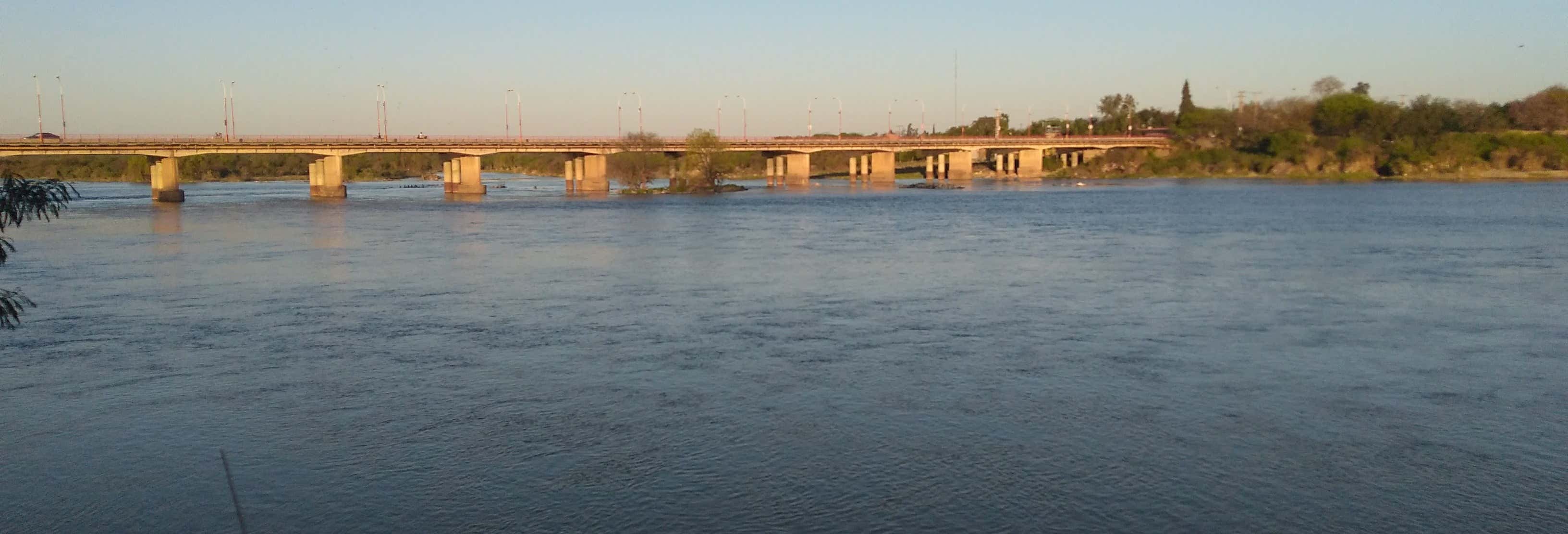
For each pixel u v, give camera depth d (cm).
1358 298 4594
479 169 15988
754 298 4762
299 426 2780
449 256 6638
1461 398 2928
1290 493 2252
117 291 5050
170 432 2742
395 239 7875
